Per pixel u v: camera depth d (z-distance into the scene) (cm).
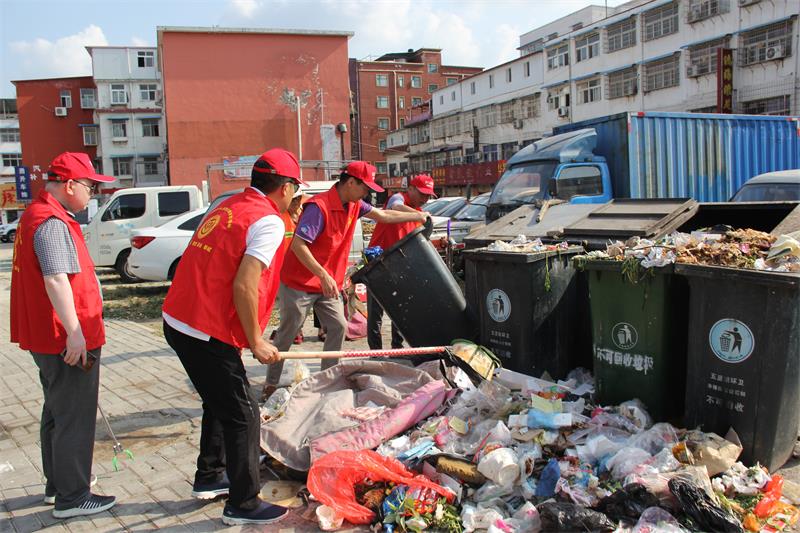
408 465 364
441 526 321
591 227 560
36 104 5188
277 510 341
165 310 326
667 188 1120
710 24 2988
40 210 329
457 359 462
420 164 6134
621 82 3544
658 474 323
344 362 488
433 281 525
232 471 333
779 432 349
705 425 368
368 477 354
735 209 563
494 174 4259
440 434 391
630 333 404
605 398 422
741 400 350
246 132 2773
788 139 1322
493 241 612
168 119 2700
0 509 368
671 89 3228
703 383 367
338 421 407
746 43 2827
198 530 336
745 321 345
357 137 7394
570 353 500
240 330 323
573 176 1026
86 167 343
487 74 4925
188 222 1180
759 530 303
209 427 363
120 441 468
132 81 5044
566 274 487
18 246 337
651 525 300
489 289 496
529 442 364
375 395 448
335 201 482
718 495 318
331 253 493
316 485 341
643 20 3359
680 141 1138
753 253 379
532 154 1100
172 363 682
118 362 697
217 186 2722
